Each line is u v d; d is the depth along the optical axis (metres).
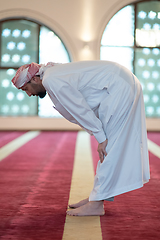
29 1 8.23
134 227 1.71
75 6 8.30
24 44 8.54
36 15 8.25
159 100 8.72
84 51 8.41
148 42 8.61
